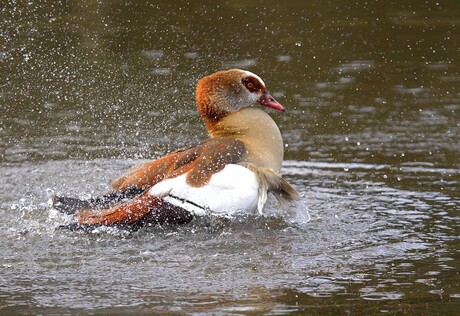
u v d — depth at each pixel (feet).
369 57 59.21
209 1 69.00
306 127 48.49
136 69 55.62
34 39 59.21
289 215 34.73
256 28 63.05
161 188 32.89
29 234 32.42
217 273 27.96
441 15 66.90
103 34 61.05
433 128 47.96
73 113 50.11
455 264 28.84
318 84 55.01
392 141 45.93
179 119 49.44
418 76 56.13
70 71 54.44
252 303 24.95
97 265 28.94
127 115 50.11
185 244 31.19
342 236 32.24
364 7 68.80
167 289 26.37
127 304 24.95
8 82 53.72
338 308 24.43
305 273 27.91
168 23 63.21
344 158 43.52
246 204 32.81
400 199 37.17
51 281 27.25
